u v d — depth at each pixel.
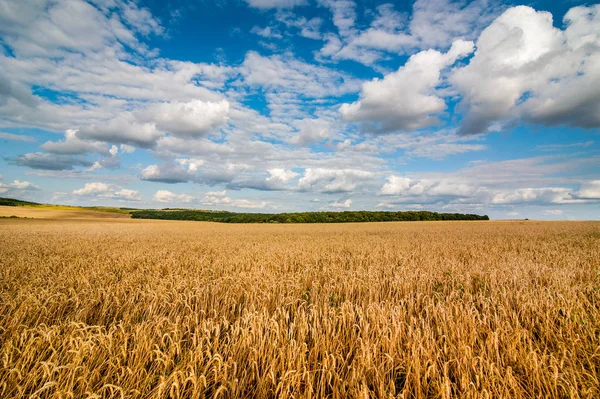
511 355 3.50
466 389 2.93
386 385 3.23
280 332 4.04
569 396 2.90
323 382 3.13
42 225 42.78
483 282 7.02
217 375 3.22
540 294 5.54
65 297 5.59
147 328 4.03
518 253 12.96
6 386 2.97
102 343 3.55
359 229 37.84
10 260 10.52
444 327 4.14
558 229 31.39
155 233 29.14
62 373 3.13
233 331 3.93
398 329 3.88
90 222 56.19
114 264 10.19
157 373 3.33
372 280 7.01
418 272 8.08
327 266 9.70
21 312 4.71
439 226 44.97
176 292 6.07
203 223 62.47
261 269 8.45
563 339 3.96
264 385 3.25
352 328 4.31
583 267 8.76
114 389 3.02
